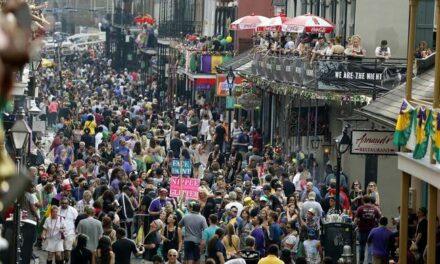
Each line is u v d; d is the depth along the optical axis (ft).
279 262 121.29
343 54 213.46
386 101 168.35
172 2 544.21
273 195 174.29
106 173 205.57
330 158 228.63
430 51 207.62
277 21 270.26
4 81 15.94
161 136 287.28
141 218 165.48
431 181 113.29
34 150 238.48
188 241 147.95
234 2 417.90
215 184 199.11
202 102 390.21
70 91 474.08
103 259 132.05
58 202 159.02
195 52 379.35
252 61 302.04
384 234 141.08
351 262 136.36
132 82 573.33
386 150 154.61
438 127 111.14
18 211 118.01
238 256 132.98
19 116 159.12
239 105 301.02
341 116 224.33
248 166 219.61
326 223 144.97
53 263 155.43
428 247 117.19
